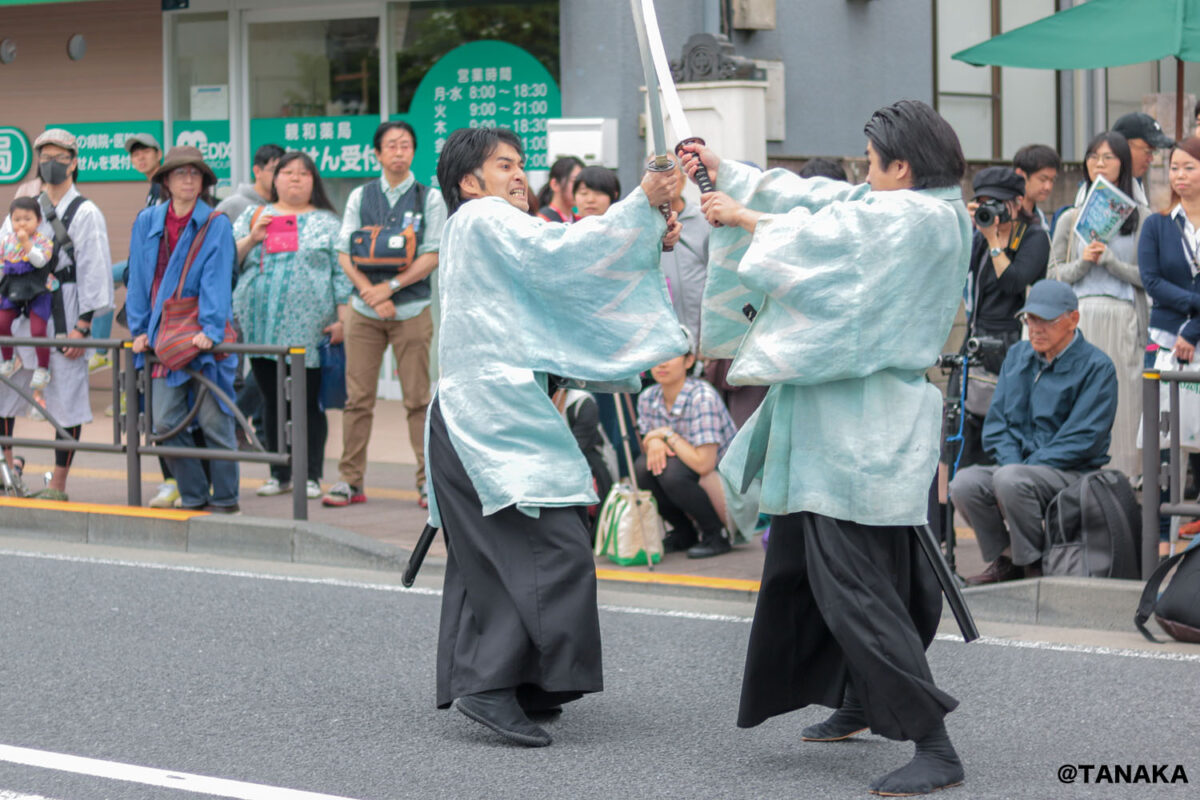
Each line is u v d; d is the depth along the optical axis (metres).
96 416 13.79
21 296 9.34
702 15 12.47
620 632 6.55
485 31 12.94
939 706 4.38
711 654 6.16
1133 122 9.26
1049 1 15.52
